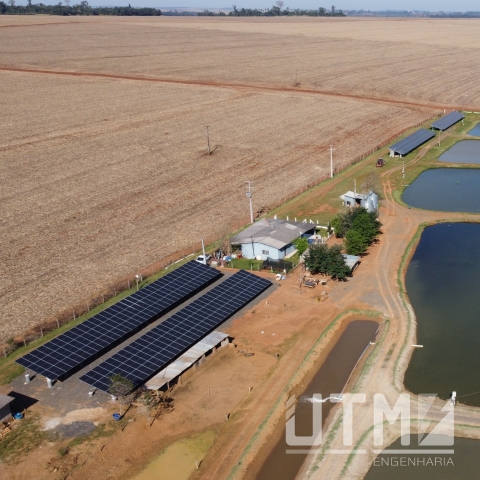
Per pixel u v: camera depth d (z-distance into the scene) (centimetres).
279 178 10712
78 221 8775
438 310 6156
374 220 7831
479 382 4956
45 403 4825
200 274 6712
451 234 8150
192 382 5084
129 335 5775
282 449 4316
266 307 6291
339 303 6325
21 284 6894
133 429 4519
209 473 4103
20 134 13500
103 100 16975
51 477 4059
